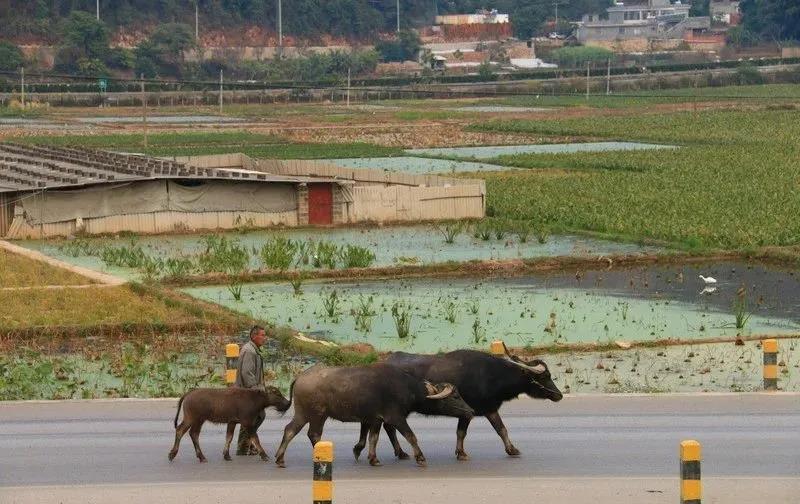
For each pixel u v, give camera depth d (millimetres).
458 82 175000
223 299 36500
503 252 45000
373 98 162500
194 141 97812
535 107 141750
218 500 17656
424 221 53781
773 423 22016
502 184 63281
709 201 55188
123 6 186875
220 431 22016
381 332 31797
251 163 71875
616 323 32781
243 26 198375
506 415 23016
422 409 19234
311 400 18938
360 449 19828
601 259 42938
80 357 28750
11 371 27141
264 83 157875
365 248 46000
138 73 176000
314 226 52781
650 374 26922
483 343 30422
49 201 49344
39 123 118375
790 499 17625
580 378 26484
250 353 20203
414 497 17719
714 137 93625
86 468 19344
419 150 89938
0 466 19438
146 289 36406
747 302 35844
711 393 24391
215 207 51906
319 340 30422
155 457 20000
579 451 20266
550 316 33750
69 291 35969
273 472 19109
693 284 38969
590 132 100562
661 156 77562
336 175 64375
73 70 170500
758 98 141500
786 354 29000
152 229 51000
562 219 51781
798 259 42531
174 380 26219
